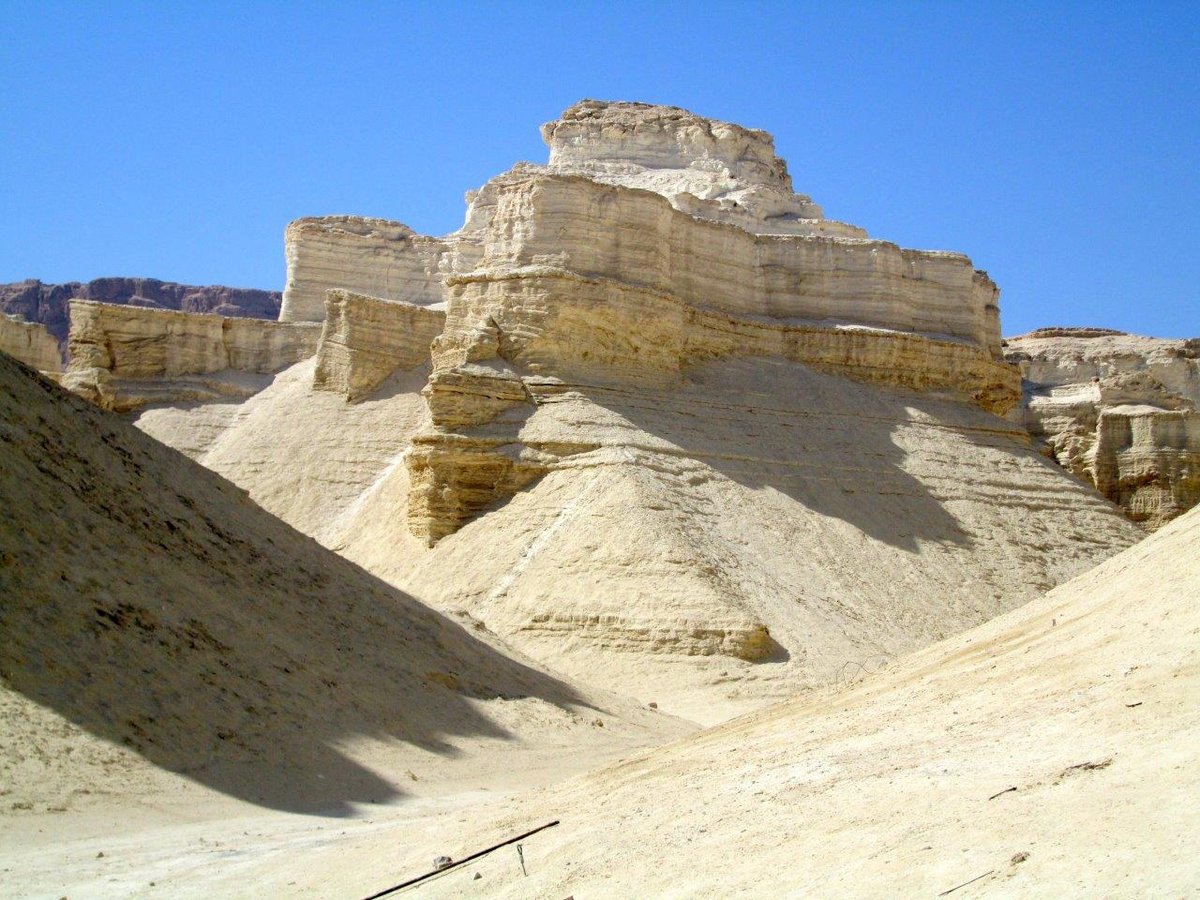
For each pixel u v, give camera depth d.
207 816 23.83
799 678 52.19
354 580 41.47
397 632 39.53
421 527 66.38
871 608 60.84
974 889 12.75
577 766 33.75
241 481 87.12
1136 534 77.94
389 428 86.56
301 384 94.94
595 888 16.70
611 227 71.69
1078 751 15.12
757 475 67.81
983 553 70.19
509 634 56.50
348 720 31.42
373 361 90.56
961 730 17.89
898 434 77.69
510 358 68.81
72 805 22.56
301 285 112.06
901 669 26.42
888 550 66.62
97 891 18.86
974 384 86.00
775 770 19.52
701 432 68.94
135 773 24.31
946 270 89.56
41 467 31.12
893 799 15.84
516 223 71.44
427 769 30.62
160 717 26.47
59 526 29.59
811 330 81.88
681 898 15.28
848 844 14.96
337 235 113.44
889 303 86.06
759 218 100.12
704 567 56.78
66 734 24.16
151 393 101.44
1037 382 113.06
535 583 58.34
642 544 57.75
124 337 103.12
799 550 63.16
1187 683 15.70
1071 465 97.94
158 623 29.23
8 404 32.50
